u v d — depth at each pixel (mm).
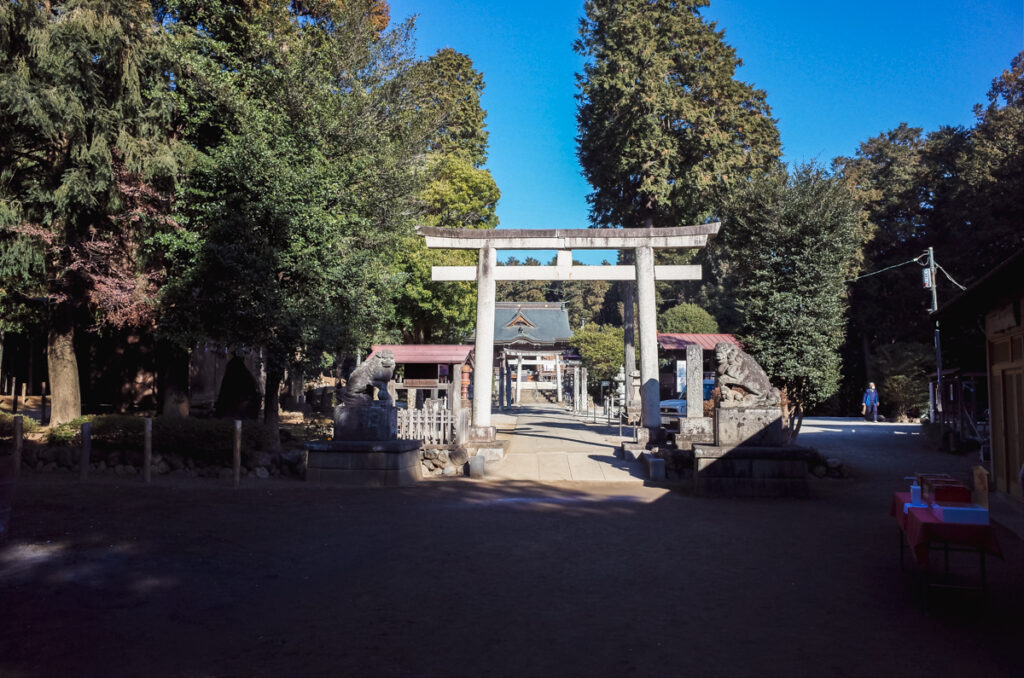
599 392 52938
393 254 21734
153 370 29344
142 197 15758
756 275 21453
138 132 15562
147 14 15875
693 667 4398
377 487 12500
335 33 20141
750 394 12711
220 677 4145
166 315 16031
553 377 65062
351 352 20125
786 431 19266
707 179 32344
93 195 15203
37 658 4359
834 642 4863
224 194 15312
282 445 16156
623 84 32250
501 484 13344
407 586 6160
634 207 36188
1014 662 4484
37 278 16344
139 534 7742
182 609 5395
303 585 6141
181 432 13242
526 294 90188
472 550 7578
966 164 37469
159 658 4410
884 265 41781
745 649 4719
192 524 8430
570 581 6410
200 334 15414
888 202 41812
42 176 15477
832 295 20969
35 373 32125
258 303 15125
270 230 15570
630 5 33625
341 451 12875
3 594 5609
